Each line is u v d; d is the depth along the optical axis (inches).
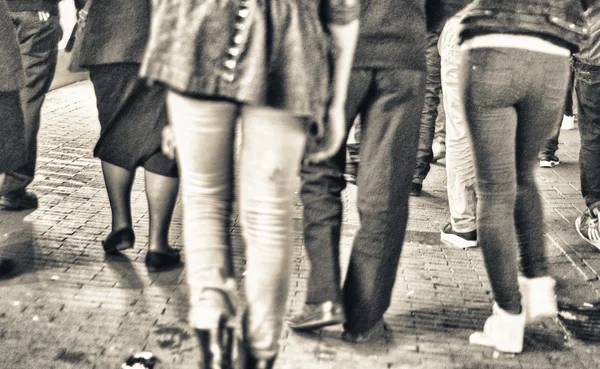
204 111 106.7
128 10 178.2
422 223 250.5
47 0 229.8
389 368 149.8
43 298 171.6
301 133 108.3
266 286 110.3
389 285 158.4
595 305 188.5
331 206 157.3
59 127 342.0
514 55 144.3
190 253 112.0
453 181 227.3
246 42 101.5
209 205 111.7
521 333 159.8
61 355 146.6
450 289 194.4
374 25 147.4
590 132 235.9
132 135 185.9
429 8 158.9
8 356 144.8
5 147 185.3
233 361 112.8
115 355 148.0
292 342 157.6
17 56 179.6
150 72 103.6
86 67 182.1
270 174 108.0
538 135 152.2
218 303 110.0
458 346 161.6
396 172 152.3
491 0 146.4
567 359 159.2
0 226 216.1
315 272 158.7
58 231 215.5
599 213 231.0
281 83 103.1
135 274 189.3
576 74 234.1
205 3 101.9
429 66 277.9
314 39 104.7
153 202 188.4
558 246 232.1
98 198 247.9
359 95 150.6
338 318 157.4
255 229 110.0
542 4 144.9
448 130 225.8
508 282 156.3
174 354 149.7
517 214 159.5
